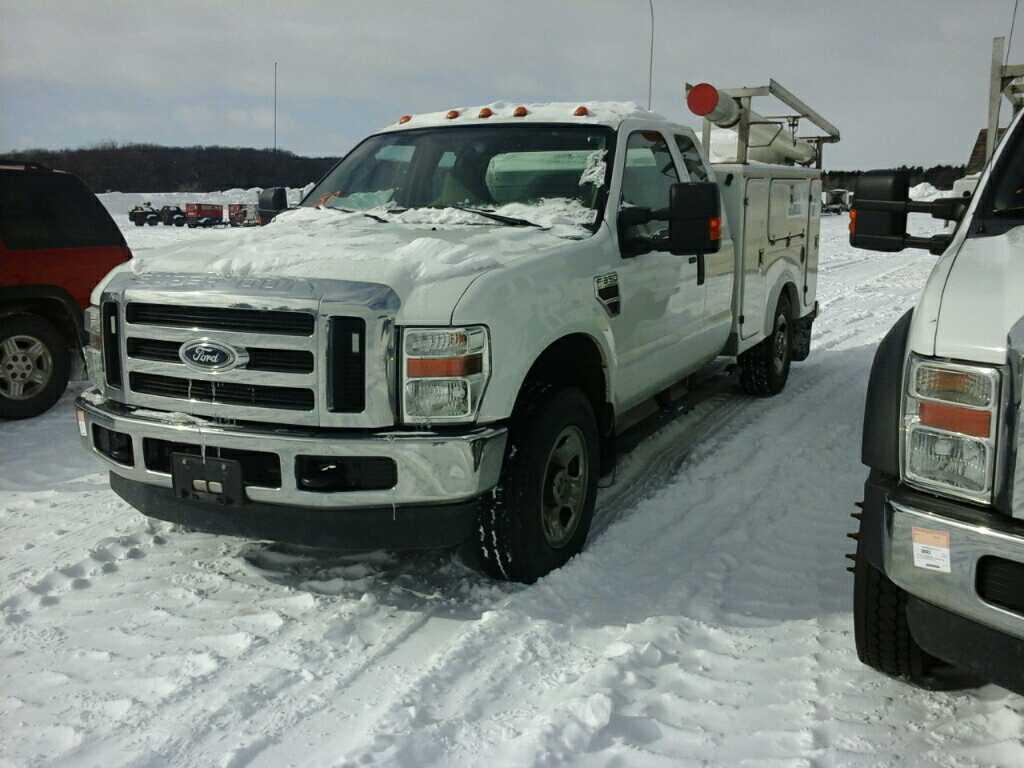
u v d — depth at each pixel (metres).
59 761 2.54
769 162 7.73
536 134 4.74
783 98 6.64
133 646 3.22
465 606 3.55
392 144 5.07
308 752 2.59
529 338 3.48
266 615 3.43
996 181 3.24
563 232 4.14
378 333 3.21
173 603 3.57
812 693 2.93
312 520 3.36
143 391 3.56
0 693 2.92
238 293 3.30
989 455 2.35
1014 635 2.33
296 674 3.01
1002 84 5.76
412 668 3.07
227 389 3.39
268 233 4.14
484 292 3.33
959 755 2.59
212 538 4.24
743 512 4.64
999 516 2.35
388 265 3.38
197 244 3.99
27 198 6.40
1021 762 2.55
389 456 3.22
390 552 4.06
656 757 2.57
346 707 2.83
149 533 4.30
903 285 16.27
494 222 4.27
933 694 2.92
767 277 6.70
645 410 5.05
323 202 4.99
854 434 6.11
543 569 3.73
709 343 5.70
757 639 3.30
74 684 2.96
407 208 4.68
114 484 3.82
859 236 3.55
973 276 2.64
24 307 6.47
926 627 2.54
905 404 2.55
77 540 4.22
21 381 6.40
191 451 3.44
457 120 5.04
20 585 3.70
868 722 2.76
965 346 2.39
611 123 4.66
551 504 3.79
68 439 5.95
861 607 2.91
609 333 4.12
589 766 2.53
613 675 2.98
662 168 5.05
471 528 3.46
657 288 4.71
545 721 2.69
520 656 3.13
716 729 2.73
